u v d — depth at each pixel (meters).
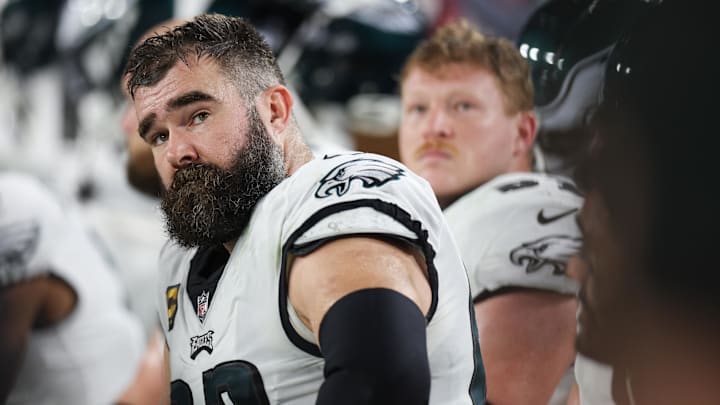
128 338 9.12
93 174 11.67
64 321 8.73
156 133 4.48
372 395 3.32
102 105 12.05
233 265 4.32
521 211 5.80
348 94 10.00
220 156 4.34
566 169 5.77
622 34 3.75
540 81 5.87
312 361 3.97
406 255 3.80
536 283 5.67
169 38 4.46
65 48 12.54
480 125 6.20
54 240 8.80
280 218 4.12
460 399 4.12
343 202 3.86
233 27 4.56
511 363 5.68
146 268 10.93
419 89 6.39
